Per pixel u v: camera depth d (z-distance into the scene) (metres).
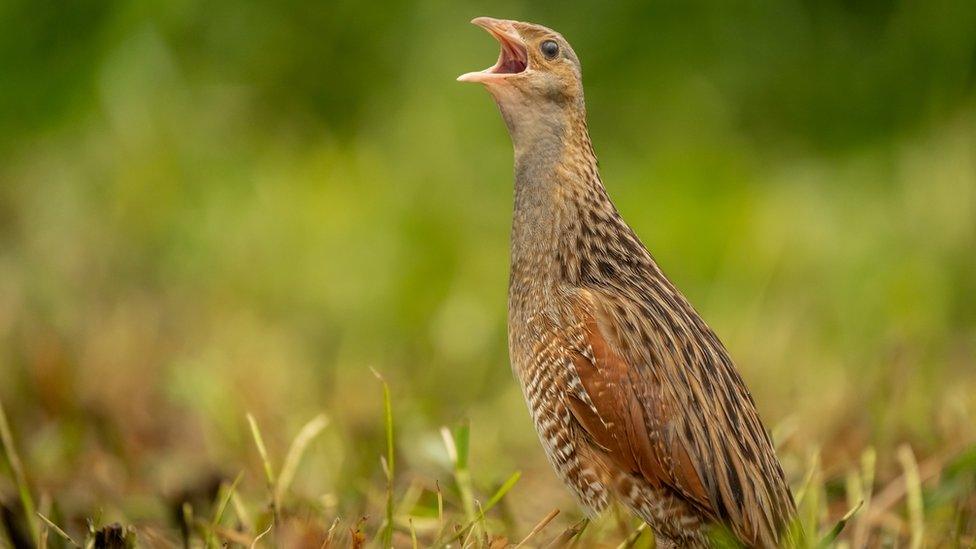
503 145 13.68
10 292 11.27
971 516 7.50
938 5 13.73
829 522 7.70
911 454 7.84
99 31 13.17
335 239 12.34
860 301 11.72
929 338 10.70
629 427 6.58
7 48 13.04
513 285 7.17
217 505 7.68
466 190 13.09
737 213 12.71
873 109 14.16
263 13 14.20
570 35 14.58
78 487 8.36
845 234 12.52
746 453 6.59
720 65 14.58
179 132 13.14
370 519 7.48
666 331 6.71
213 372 9.82
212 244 12.33
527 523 7.73
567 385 6.72
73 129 13.07
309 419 9.23
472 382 10.75
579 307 6.75
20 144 13.02
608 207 7.19
